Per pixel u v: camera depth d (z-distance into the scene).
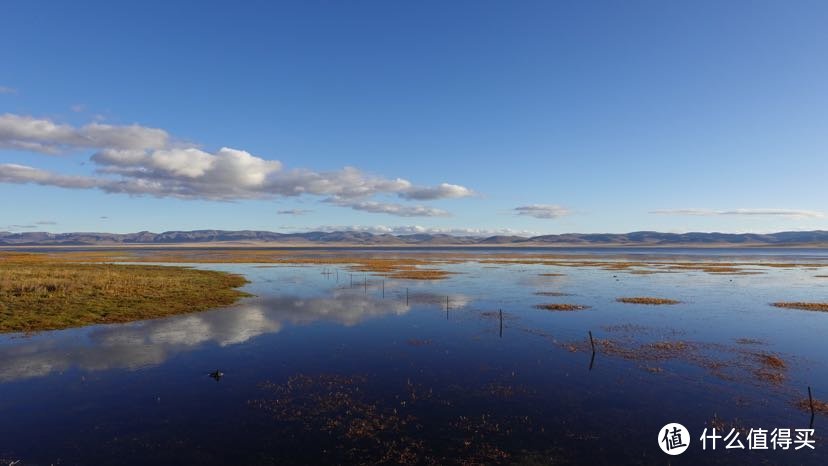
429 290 45.16
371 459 11.32
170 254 149.50
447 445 12.09
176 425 13.21
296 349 21.81
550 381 17.31
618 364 19.59
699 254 171.50
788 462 11.27
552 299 39.03
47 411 14.20
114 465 10.96
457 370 18.66
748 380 17.55
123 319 27.91
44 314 27.78
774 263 98.75
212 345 22.36
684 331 26.30
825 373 18.53
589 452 11.74
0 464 10.92
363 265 85.81
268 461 11.18
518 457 11.45
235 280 51.81
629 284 51.78
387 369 18.72
